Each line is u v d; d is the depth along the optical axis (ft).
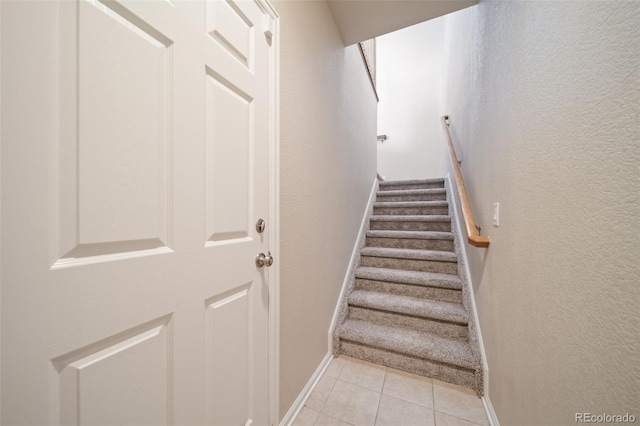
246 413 2.90
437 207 8.71
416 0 4.98
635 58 1.42
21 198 1.30
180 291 2.11
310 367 4.51
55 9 1.42
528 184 2.73
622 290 1.51
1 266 1.24
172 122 2.02
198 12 2.27
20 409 1.30
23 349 1.31
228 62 2.61
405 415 3.91
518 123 3.01
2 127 1.25
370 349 5.26
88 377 1.55
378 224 8.86
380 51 13.87
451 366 4.61
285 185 3.74
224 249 2.57
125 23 1.72
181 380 2.11
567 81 2.05
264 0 3.18
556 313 2.18
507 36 3.42
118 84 1.68
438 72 12.91
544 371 2.36
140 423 1.82
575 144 1.95
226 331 2.61
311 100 4.57
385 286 6.48
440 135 12.73
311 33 4.56
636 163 1.41
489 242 4.09
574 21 1.96
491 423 3.72
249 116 2.96
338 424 3.77
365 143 8.82
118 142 1.69
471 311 5.02
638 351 1.40
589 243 1.79
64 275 1.44
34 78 1.35
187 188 2.16
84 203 1.53
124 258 1.72
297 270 4.09
